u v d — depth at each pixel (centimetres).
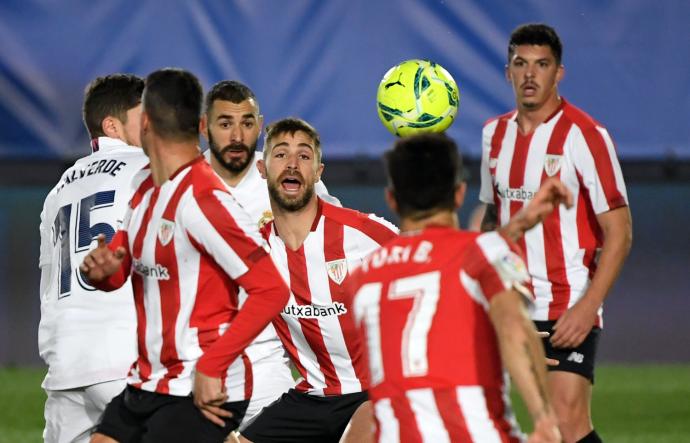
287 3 4347
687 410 3497
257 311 1585
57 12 4353
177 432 1638
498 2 4300
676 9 4350
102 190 2019
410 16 4328
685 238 4688
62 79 4366
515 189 2164
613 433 3178
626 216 2070
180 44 4341
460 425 1337
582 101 4375
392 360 1365
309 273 2023
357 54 4359
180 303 1630
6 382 3978
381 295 1389
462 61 4306
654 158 4394
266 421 2089
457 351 1347
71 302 1988
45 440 2059
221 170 2281
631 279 4669
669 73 4369
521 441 1365
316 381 2075
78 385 1966
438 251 1380
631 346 4512
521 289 1337
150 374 1667
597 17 4341
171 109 1623
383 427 1375
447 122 2269
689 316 4603
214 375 1580
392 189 1436
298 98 4359
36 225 4641
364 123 4394
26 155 4391
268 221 2164
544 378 1290
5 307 4572
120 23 4341
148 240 1630
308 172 2000
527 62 2097
